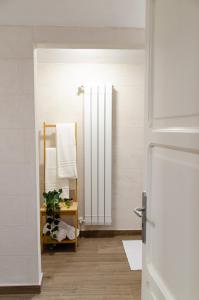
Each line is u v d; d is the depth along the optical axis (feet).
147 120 4.14
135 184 11.53
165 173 3.50
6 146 7.13
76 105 11.00
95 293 7.63
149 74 4.02
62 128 10.62
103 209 11.27
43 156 11.05
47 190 10.75
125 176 11.48
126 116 11.20
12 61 6.91
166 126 3.40
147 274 4.24
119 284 8.06
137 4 5.73
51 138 11.03
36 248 7.41
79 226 11.47
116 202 11.56
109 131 10.96
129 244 10.77
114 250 10.27
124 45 7.00
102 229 11.60
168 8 3.26
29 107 7.06
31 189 7.25
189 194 2.82
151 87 3.97
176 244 3.16
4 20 6.55
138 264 9.20
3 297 7.37
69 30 6.86
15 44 6.87
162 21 3.47
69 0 5.55
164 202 3.54
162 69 3.50
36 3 5.72
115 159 11.39
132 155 11.40
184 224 2.94
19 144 7.13
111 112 10.93
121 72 11.00
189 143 2.73
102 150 11.01
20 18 6.43
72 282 8.13
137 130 11.28
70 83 10.91
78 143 11.18
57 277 8.40
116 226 11.65
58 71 10.85
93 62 10.85
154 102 3.86
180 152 3.04
